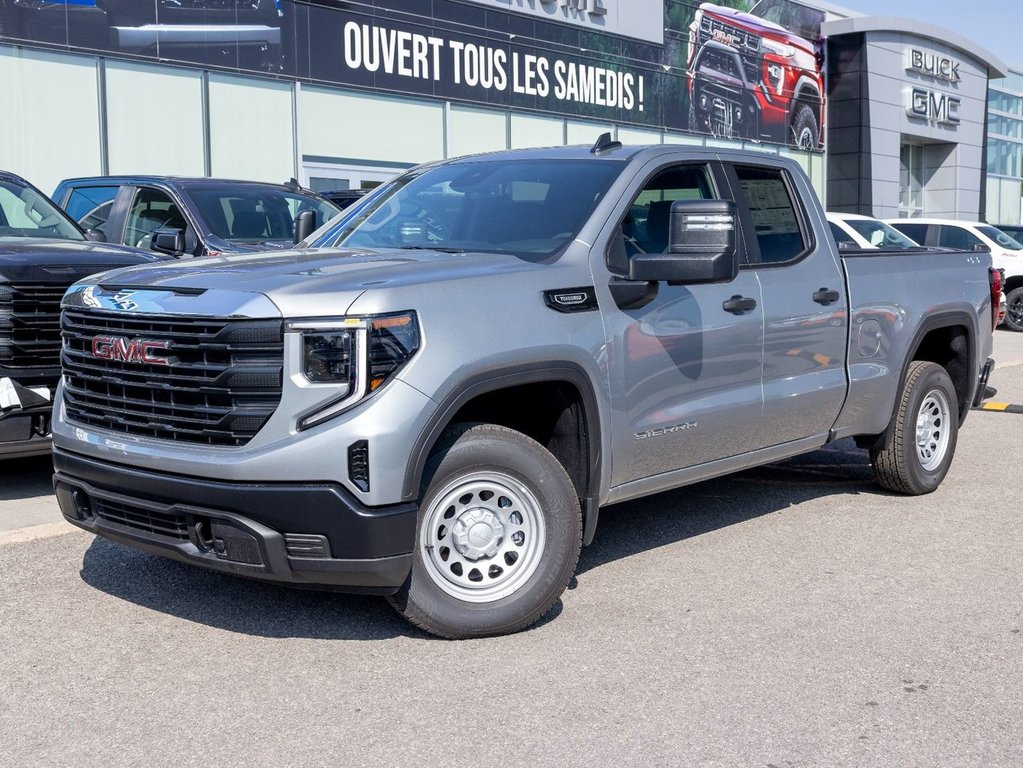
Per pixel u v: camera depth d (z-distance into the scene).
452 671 4.08
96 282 4.57
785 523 6.28
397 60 20.94
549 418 4.71
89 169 16.67
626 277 4.84
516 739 3.54
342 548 3.96
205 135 18.08
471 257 4.61
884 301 6.45
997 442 8.82
